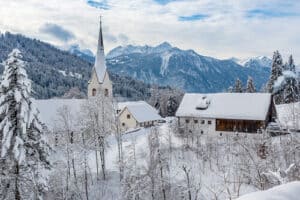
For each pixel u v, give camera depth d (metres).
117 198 52.59
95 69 93.56
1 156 28.70
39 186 31.06
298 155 42.19
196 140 65.62
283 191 9.22
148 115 103.62
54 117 80.81
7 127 29.00
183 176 50.34
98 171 61.12
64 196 46.44
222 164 50.62
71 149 52.22
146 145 61.69
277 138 56.44
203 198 44.19
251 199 8.76
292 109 67.31
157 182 47.94
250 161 43.91
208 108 73.38
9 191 30.08
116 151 69.62
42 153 31.73
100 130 59.66
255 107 69.44
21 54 30.30
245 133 66.38
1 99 29.22
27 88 30.02
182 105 76.38
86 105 63.00
